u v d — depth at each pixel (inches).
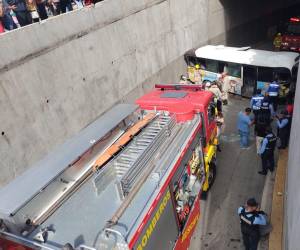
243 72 532.7
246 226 239.8
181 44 604.7
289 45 728.3
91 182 219.3
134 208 189.5
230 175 366.6
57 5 397.1
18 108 300.4
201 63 597.9
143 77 505.4
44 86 327.6
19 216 179.2
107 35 414.9
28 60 308.2
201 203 329.1
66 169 210.7
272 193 327.0
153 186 206.4
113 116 268.2
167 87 349.4
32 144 316.2
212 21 694.5
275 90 457.4
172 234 225.0
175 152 240.5
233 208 317.1
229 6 740.0
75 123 372.8
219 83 522.0
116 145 239.5
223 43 760.3
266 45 861.8
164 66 561.6
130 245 168.2
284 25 821.2
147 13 493.0
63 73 350.3
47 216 191.3
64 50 349.4
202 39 673.6
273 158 351.6
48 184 193.9
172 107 299.3
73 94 367.2
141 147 233.3
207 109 311.6
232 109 526.3
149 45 510.0
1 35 283.0
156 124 269.0
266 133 350.0
